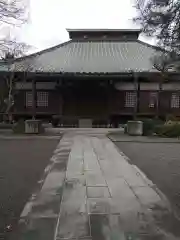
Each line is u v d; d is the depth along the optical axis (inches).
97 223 127.6
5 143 403.5
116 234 117.2
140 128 500.1
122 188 182.1
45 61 901.8
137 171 230.8
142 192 174.2
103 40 1114.7
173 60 195.6
